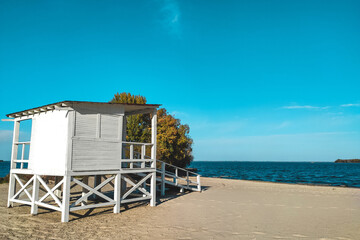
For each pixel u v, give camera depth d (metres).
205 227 8.73
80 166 9.69
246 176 48.28
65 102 9.50
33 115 11.38
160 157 29.97
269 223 9.34
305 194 17.27
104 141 10.55
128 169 11.36
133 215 10.52
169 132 31.39
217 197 15.50
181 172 39.03
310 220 9.82
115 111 11.04
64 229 8.30
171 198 14.89
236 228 8.62
